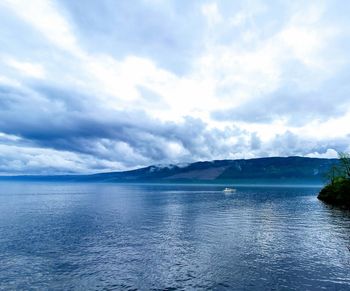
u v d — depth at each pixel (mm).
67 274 29266
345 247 40156
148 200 143625
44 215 78438
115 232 52062
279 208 98625
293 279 27625
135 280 27562
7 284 26641
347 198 104938
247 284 26406
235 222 64688
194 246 41000
